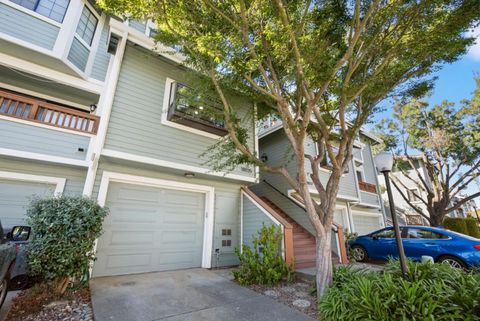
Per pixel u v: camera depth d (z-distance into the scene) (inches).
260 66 177.8
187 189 279.1
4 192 207.5
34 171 217.3
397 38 193.8
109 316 132.6
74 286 168.1
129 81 246.2
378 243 304.3
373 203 521.7
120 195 233.8
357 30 162.6
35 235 147.8
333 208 175.3
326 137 193.8
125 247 224.4
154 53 264.2
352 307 120.0
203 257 268.1
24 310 134.3
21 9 227.8
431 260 170.9
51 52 234.5
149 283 195.6
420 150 541.0
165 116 261.1
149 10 164.9
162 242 247.1
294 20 164.1
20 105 237.0
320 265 162.2
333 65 170.7
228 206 303.6
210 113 209.0
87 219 160.6
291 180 181.8
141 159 230.2
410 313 106.7
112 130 223.1
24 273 160.4
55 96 280.8
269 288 193.0
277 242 233.6
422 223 658.2
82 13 282.5
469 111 470.6
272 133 442.9
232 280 214.8
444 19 167.3
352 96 189.9
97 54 302.7
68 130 222.8
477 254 228.4
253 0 157.2
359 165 557.3
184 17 168.9
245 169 309.6
